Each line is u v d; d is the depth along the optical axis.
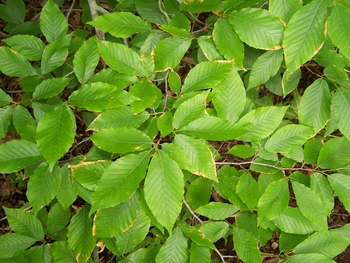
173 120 0.49
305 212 0.56
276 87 0.76
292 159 0.59
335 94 0.57
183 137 0.49
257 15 0.53
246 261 0.59
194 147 0.48
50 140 0.48
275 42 0.53
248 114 0.54
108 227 0.54
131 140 0.48
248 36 0.53
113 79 0.54
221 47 0.54
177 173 0.47
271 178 0.59
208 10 0.55
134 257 0.60
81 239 0.59
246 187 0.56
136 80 0.54
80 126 1.06
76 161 0.57
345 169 0.58
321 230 0.59
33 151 0.54
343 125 0.57
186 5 0.55
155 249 0.60
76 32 0.82
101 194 0.47
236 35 0.55
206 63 0.53
